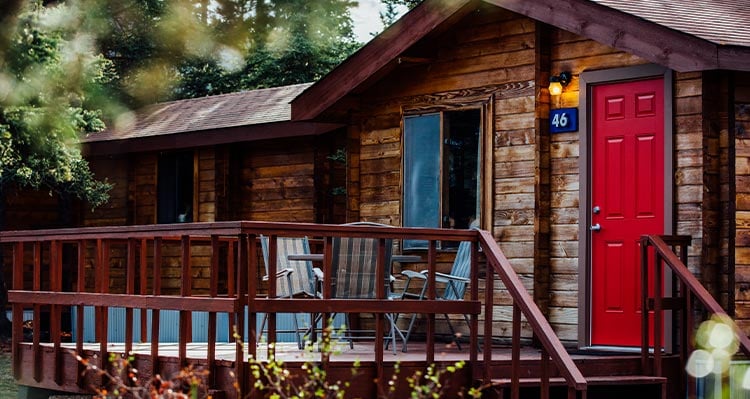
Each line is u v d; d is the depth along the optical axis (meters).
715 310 8.19
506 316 10.34
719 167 9.14
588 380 8.18
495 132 10.50
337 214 15.26
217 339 11.83
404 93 11.29
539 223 10.05
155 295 8.11
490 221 10.45
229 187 16.00
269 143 15.73
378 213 11.50
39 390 10.01
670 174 9.25
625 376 8.64
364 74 11.11
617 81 9.70
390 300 7.65
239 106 16.73
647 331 8.77
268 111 15.82
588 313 9.80
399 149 11.30
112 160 17.86
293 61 20.19
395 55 10.80
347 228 7.49
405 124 11.24
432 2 10.48
